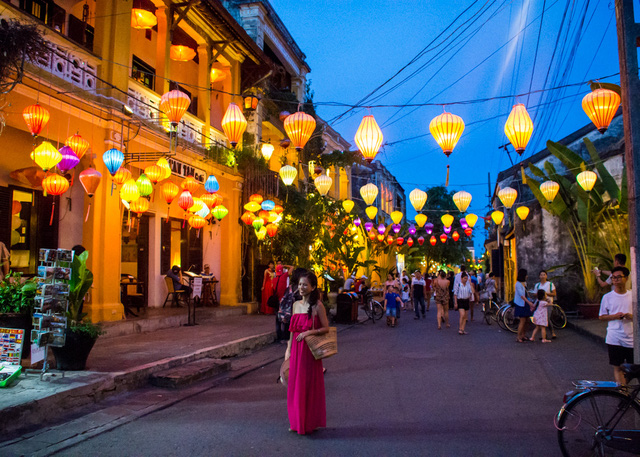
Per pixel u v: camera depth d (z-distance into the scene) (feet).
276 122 61.72
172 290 45.03
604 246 46.39
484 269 132.77
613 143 54.08
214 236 51.49
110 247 32.48
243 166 51.26
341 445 14.48
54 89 27.96
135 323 32.94
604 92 20.51
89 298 31.45
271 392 21.38
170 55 43.68
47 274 19.06
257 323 40.29
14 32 21.01
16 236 30.66
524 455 13.70
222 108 52.03
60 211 33.01
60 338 19.24
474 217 52.47
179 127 42.24
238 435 15.46
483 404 19.01
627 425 12.64
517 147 20.85
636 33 14.75
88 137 31.12
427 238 118.32
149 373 22.13
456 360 28.53
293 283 17.13
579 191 46.91
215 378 23.98
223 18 44.24
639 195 14.26
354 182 103.55
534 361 28.14
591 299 47.09
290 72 73.15
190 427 16.29
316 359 15.65
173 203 47.70
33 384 18.30
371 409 18.35
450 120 21.72
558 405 18.86
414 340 37.45
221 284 50.06
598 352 31.01
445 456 13.61
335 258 66.39
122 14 34.27
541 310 36.11
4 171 29.96
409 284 79.97
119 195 33.27
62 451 14.06
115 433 15.71
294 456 13.64
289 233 55.67
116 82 33.35
